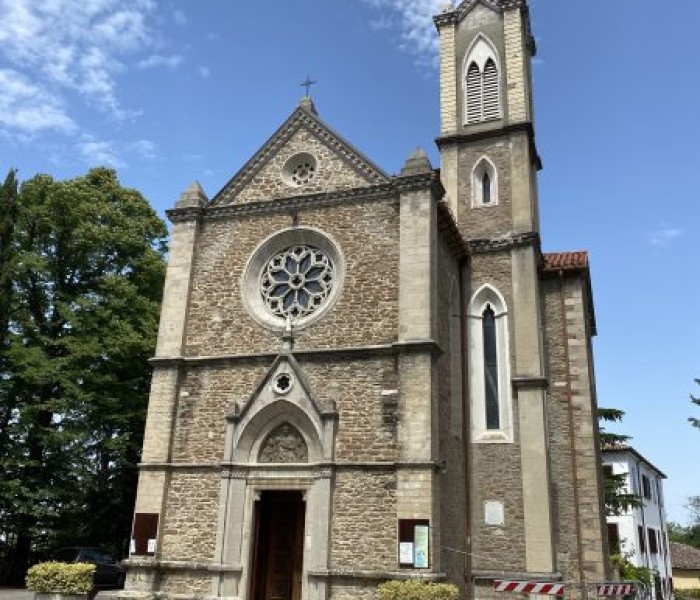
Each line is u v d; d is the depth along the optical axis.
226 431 21.12
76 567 19.55
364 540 18.66
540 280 27.53
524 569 22.50
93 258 32.66
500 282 26.39
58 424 29.27
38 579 19.16
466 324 25.81
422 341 19.80
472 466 24.12
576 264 27.41
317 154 24.14
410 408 19.33
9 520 28.89
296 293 22.78
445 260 24.22
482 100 30.61
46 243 31.98
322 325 21.62
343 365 20.80
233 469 20.62
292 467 20.16
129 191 35.00
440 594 16.64
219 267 23.86
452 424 22.84
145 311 32.12
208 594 19.77
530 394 24.38
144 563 20.33
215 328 23.05
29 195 32.09
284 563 20.61
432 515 18.20
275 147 24.81
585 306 28.02
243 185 24.77
